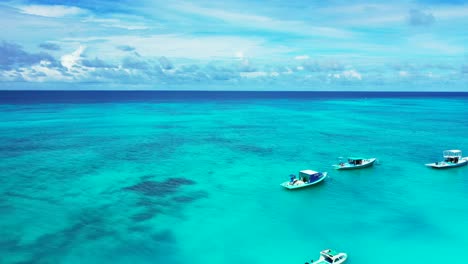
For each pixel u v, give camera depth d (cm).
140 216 3712
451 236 3309
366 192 4534
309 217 3731
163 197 4294
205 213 3816
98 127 9912
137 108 17288
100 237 3231
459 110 17775
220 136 8738
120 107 17712
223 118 13075
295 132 9494
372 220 3662
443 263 2861
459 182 4959
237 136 8769
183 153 6694
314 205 4072
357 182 4959
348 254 2988
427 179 5112
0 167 5444
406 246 3127
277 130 9856
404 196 4388
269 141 8081
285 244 3161
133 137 8388
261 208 3984
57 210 3822
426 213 3853
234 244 3153
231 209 3938
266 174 5338
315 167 5766
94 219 3616
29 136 8181
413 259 2919
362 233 3372
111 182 4825
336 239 3262
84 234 3281
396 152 6906
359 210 3934
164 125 10681
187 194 4412
